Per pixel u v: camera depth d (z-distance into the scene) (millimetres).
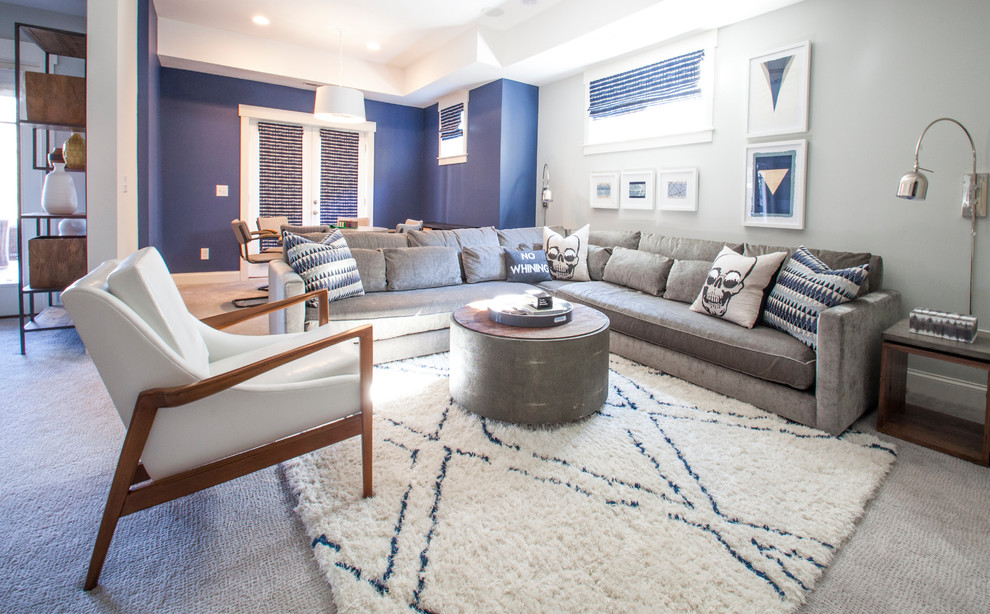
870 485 1804
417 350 3219
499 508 1627
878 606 1269
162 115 5555
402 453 1976
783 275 2627
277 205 6422
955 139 2574
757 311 2658
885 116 2826
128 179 3541
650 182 4266
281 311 2854
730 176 3672
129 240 3611
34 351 3225
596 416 2357
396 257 3541
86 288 1222
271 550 1450
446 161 6461
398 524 1536
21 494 1687
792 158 3244
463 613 1204
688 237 4004
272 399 1487
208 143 5848
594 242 4242
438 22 4750
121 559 1396
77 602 1243
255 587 1307
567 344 2197
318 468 1850
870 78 2877
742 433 2195
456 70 5117
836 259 2730
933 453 2068
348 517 1567
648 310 3025
